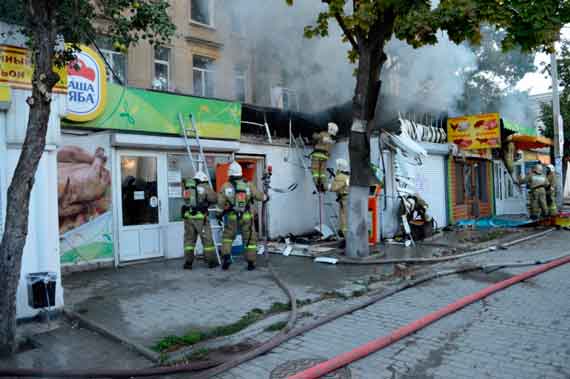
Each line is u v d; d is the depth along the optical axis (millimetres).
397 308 5543
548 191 13297
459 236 11609
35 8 3916
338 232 11234
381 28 8047
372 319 5148
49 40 3996
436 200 13438
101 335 4793
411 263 8211
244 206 7684
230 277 7238
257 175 10945
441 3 7672
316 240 10953
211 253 8008
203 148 9648
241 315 5254
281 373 3779
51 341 4641
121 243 8352
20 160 4078
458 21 7625
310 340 4523
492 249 9508
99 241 8039
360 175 8633
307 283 6781
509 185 18328
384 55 8570
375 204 10398
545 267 7477
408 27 7934
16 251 4211
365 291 6309
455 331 4719
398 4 7180
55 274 5102
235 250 9109
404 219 10656
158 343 4355
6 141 5027
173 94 9086
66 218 7656
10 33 4879
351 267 7969
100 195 8094
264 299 5906
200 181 8016
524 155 19062
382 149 11156
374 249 9531
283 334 4582
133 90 8477
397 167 11156
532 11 6562
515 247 9906
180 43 11617
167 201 9133
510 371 3703
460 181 14906
